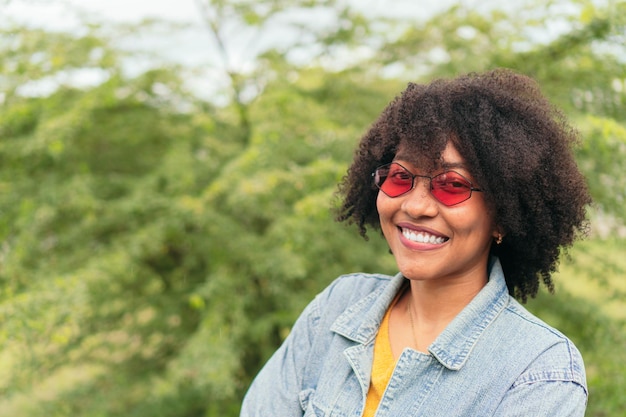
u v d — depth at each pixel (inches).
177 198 145.2
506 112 44.3
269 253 140.5
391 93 154.6
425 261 43.7
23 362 143.9
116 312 166.9
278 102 139.2
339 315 51.3
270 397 50.1
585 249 133.3
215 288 141.2
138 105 159.6
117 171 171.5
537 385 39.3
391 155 47.6
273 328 158.6
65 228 156.3
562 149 45.5
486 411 40.3
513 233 45.1
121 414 166.2
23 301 117.4
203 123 148.9
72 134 139.1
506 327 42.7
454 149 42.8
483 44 133.7
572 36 123.0
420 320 46.5
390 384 42.9
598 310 138.0
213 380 126.3
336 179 122.5
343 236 145.0
